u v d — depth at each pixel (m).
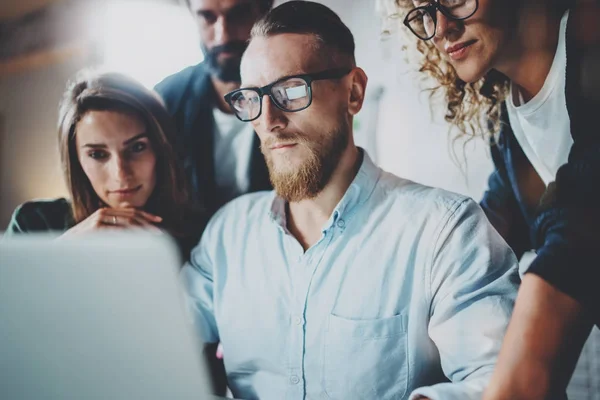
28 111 1.63
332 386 1.08
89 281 0.48
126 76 1.48
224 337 1.20
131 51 1.50
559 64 1.17
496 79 1.25
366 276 1.08
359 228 1.11
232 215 1.26
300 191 1.11
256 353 1.15
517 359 0.87
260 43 1.11
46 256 0.48
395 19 1.31
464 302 0.99
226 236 1.24
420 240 1.07
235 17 1.44
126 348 0.49
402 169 1.38
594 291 0.88
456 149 1.32
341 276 1.10
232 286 1.19
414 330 1.05
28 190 1.59
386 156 1.39
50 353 0.50
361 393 1.06
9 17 1.61
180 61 1.48
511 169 1.26
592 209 0.97
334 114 1.10
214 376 1.26
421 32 1.27
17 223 1.50
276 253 1.16
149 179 1.45
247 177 1.46
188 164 1.47
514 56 1.20
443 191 1.12
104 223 1.42
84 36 1.54
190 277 1.27
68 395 0.51
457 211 1.07
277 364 1.12
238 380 1.18
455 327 0.98
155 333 0.48
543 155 1.21
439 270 1.04
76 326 0.49
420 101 1.34
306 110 1.08
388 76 1.35
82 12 1.54
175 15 1.47
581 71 1.13
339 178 1.13
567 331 0.88
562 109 1.17
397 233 1.09
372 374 1.05
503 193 1.28
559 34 1.16
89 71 1.50
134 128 1.43
